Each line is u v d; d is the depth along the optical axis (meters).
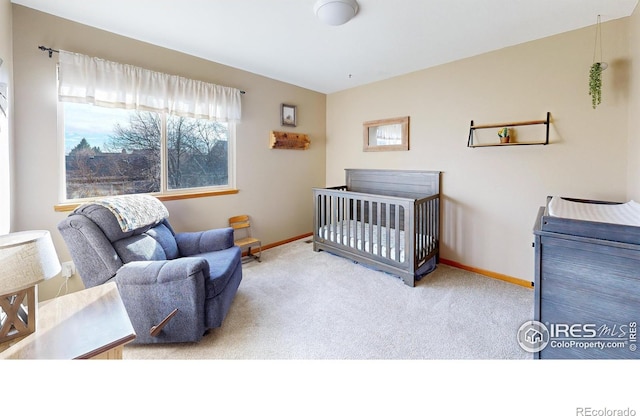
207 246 2.59
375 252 3.14
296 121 4.20
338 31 2.48
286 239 4.25
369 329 2.08
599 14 2.19
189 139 3.18
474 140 3.05
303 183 4.41
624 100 2.24
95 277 1.82
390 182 3.83
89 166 2.51
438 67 3.30
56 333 1.05
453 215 3.28
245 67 3.42
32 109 2.17
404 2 2.03
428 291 2.70
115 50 2.53
